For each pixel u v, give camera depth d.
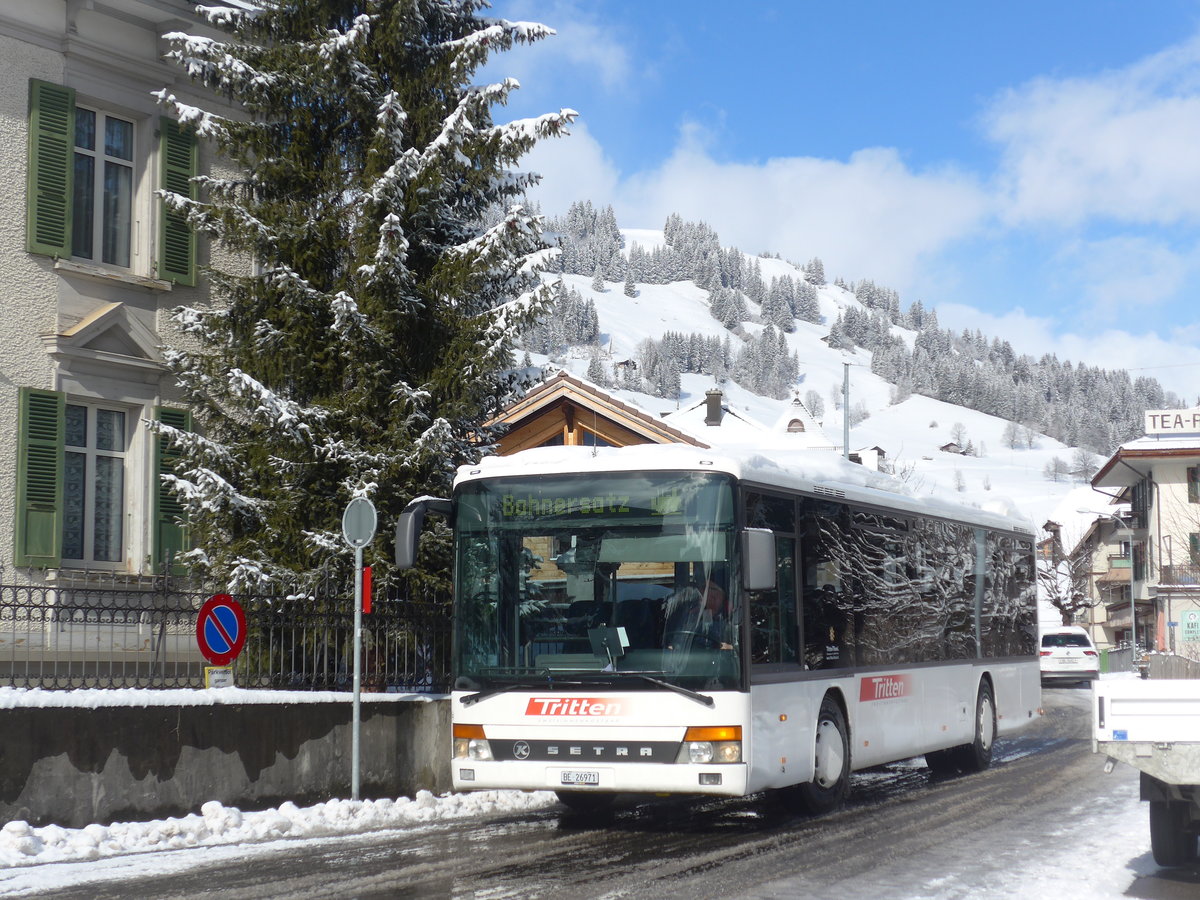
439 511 12.21
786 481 12.62
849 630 13.66
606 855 10.41
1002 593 18.77
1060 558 83.44
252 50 17.23
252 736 12.38
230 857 10.17
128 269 18.91
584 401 35.75
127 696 11.36
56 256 17.72
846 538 13.85
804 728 12.36
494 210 18.09
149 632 12.09
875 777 16.86
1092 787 15.08
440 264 16.83
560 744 11.29
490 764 11.48
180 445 15.96
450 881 9.20
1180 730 8.97
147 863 9.84
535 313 16.41
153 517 18.52
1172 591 64.56
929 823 12.20
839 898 8.55
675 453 11.74
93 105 18.52
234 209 16.38
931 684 15.71
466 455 16.67
